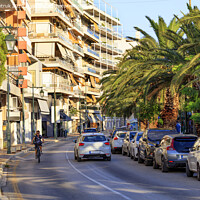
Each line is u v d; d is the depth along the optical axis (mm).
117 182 20469
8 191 18375
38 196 16594
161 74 39656
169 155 24672
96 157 35062
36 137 36125
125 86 45875
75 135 110938
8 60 64812
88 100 138625
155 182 20250
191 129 49156
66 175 24734
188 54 38938
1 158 39375
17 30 63844
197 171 20859
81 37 136250
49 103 99938
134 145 35969
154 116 53906
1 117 57844
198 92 33500
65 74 112500
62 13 107812
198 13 34656
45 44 101500
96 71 147000
